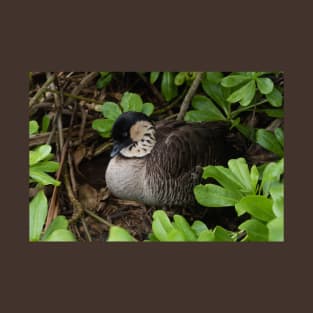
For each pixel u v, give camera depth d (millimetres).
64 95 6023
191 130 5273
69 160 5738
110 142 6035
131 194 5211
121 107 6137
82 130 6016
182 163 5062
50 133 5777
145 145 5207
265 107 6062
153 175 5059
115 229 3186
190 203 5234
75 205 5199
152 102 6523
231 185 4066
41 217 3924
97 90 6387
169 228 3693
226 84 5215
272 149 5082
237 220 5402
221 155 5336
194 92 5812
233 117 5758
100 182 5859
